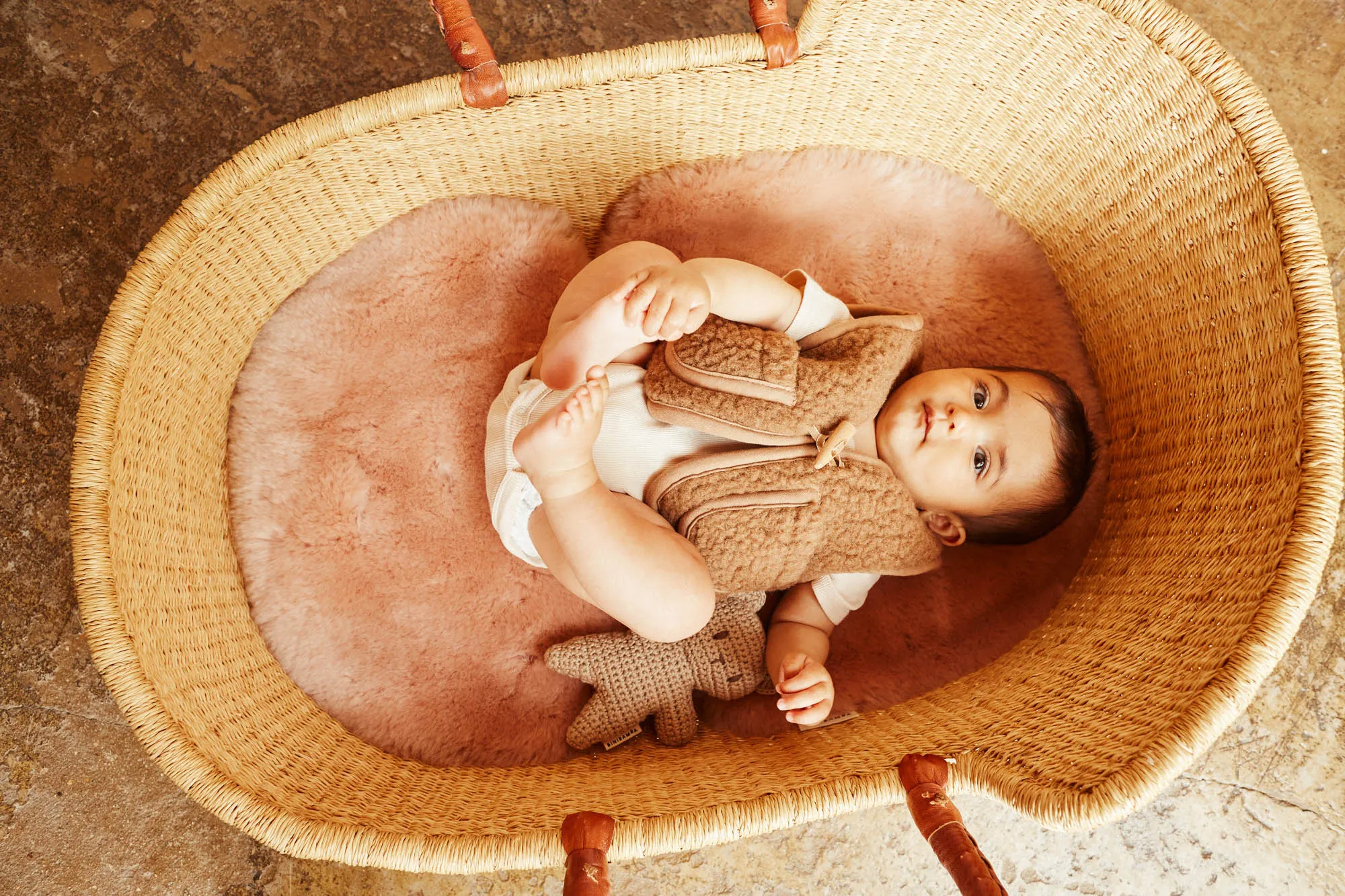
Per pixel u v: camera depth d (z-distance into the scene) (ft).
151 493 4.07
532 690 4.71
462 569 4.81
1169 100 4.06
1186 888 5.20
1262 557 3.58
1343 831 5.14
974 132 4.80
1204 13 5.70
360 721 4.58
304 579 4.68
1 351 5.18
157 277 3.97
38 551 5.09
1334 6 5.67
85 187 5.35
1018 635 4.88
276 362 4.79
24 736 4.98
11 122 5.33
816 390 4.16
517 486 4.24
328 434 4.81
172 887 4.97
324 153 4.28
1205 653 3.53
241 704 4.15
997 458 4.34
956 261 5.14
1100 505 4.95
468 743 4.61
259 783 3.78
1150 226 4.38
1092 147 4.47
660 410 4.17
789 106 4.71
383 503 4.82
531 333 5.02
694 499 4.17
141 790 5.02
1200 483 4.14
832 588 4.58
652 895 5.19
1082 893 5.23
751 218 5.10
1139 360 4.66
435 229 4.91
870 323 4.39
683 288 3.66
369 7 5.66
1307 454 3.53
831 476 4.19
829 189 5.07
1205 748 3.29
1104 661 4.01
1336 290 5.43
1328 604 5.30
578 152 4.75
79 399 5.20
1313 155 5.56
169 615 3.99
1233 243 3.96
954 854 3.17
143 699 3.60
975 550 5.04
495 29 5.75
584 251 5.15
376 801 4.00
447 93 4.20
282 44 5.57
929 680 4.79
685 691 4.53
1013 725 3.84
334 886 5.05
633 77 4.34
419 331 4.93
